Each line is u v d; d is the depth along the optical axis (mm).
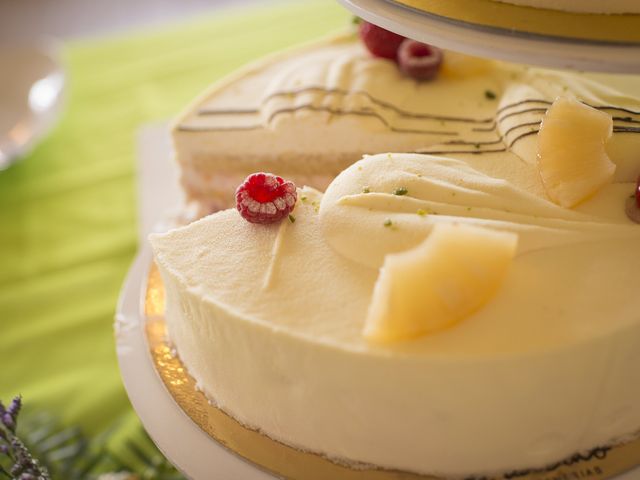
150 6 917
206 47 664
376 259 302
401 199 310
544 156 318
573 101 318
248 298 301
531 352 273
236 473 312
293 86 430
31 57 596
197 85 616
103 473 390
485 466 299
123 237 503
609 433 305
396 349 276
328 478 305
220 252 320
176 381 346
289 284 302
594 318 281
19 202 538
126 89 629
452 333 278
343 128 409
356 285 299
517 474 302
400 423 290
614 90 370
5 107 579
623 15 300
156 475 384
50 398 418
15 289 481
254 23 688
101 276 484
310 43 470
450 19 303
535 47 284
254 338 294
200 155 445
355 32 462
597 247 300
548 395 283
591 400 291
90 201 534
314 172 432
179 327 339
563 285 290
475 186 315
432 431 290
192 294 306
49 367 438
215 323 304
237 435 324
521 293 287
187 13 887
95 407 415
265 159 436
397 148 400
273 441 321
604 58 276
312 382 292
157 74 639
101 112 611
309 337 284
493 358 272
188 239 328
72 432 403
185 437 326
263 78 456
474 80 412
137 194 526
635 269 293
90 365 437
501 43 287
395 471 305
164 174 531
